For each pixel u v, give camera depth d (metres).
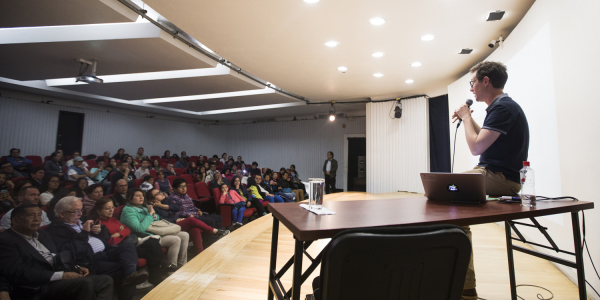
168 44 4.17
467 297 1.58
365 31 3.73
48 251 1.92
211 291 1.83
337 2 3.10
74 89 7.00
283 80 5.83
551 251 2.38
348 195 6.70
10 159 5.98
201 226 3.49
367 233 0.63
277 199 6.73
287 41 4.04
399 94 6.73
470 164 4.61
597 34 1.74
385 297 0.66
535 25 2.71
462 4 3.11
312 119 10.48
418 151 6.54
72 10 3.24
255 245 2.82
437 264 0.67
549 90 2.42
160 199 3.66
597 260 1.72
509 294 1.72
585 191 1.87
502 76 1.44
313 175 10.38
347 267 0.62
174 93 7.20
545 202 1.29
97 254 2.23
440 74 5.29
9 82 6.55
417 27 3.61
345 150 9.88
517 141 1.36
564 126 2.16
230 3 3.13
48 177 3.50
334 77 5.59
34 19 3.40
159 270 2.59
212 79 5.97
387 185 6.91
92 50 4.41
